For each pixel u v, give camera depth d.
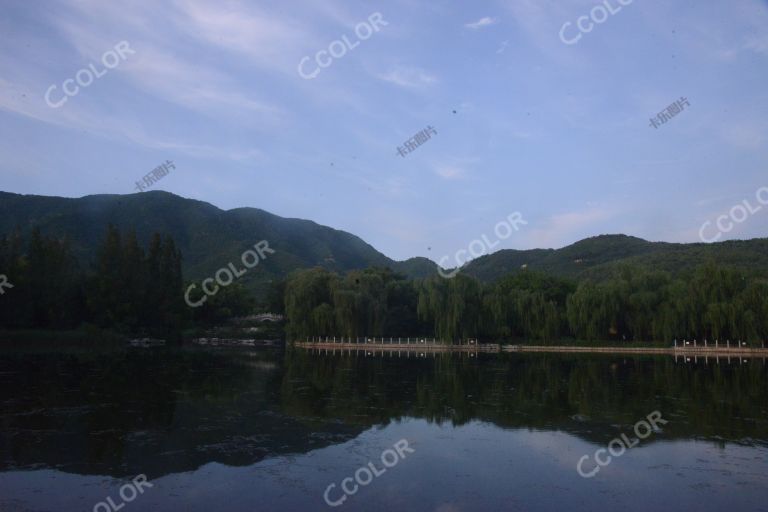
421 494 14.55
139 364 48.84
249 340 100.69
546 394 31.59
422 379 39.38
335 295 87.38
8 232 166.75
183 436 20.31
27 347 70.88
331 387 34.19
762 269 111.56
